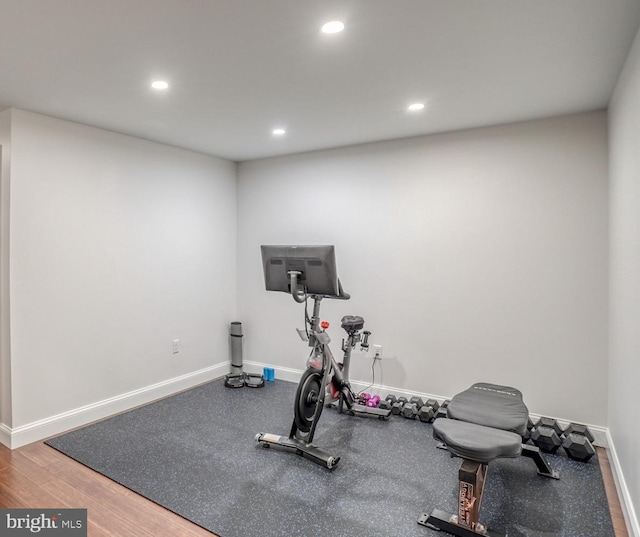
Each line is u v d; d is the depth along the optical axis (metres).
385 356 3.81
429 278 3.59
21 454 2.78
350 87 2.51
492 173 3.31
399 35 1.89
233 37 1.91
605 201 2.94
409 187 3.64
